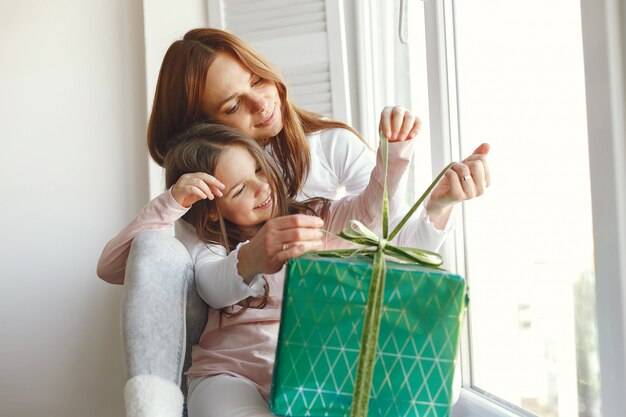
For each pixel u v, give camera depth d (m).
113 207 2.15
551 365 1.18
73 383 2.14
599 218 0.91
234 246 1.29
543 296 1.20
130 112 2.16
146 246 1.12
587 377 1.08
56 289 2.15
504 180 1.33
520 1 1.23
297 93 1.87
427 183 1.67
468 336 1.46
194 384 1.12
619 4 0.88
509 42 1.28
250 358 1.13
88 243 2.15
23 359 2.15
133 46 2.16
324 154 1.56
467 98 1.44
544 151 1.18
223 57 1.40
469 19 1.41
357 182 1.53
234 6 1.95
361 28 1.85
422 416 0.82
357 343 0.82
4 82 2.16
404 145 1.17
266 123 1.40
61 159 2.16
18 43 2.17
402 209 1.33
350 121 1.85
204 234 1.28
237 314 1.18
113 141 2.16
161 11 2.09
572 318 1.11
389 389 0.82
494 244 1.37
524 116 1.24
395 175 1.20
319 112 1.85
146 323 1.02
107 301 2.14
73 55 2.17
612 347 0.90
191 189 1.17
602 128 0.90
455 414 1.42
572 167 1.09
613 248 0.89
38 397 2.15
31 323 2.15
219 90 1.38
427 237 1.16
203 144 1.24
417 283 0.82
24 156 2.16
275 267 0.98
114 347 2.14
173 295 1.07
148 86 2.09
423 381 0.82
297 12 1.87
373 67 1.88
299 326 0.82
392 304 0.82
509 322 1.32
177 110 1.45
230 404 0.97
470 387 1.46
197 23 2.09
